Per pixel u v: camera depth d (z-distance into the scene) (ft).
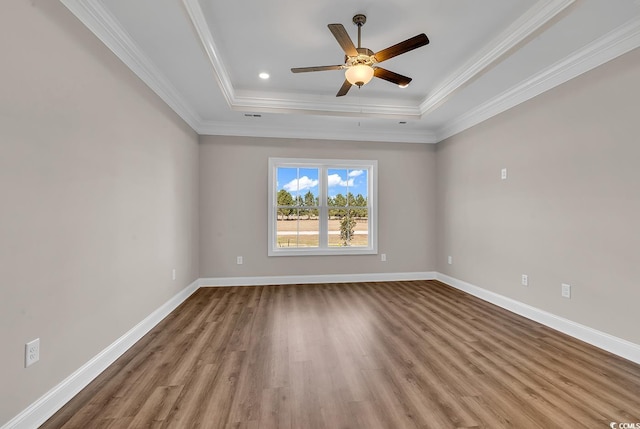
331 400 5.77
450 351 7.88
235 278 15.19
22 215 4.86
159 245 10.15
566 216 9.05
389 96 13.65
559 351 7.87
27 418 4.89
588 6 6.54
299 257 15.66
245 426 5.06
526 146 10.53
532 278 10.28
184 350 7.94
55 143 5.57
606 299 7.93
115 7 6.62
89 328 6.49
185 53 8.59
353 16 8.05
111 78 7.34
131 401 5.75
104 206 7.07
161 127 10.31
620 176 7.59
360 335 8.92
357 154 16.12
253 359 7.44
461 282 14.37
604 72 7.93
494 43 9.08
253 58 10.32
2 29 4.52
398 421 5.18
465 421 5.17
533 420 5.19
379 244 16.30
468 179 13.83
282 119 14.23
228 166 15.10
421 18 8.12
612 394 5.96
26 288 4.92
